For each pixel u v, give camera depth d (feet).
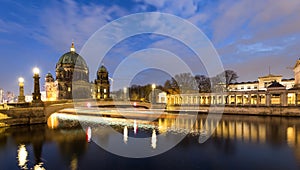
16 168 71.61
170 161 75.56
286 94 227.61
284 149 88.17
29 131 143.95
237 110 250.37
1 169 70.74
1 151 93.40
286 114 215.31
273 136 114.83
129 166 71.46
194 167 69.31
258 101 252.83
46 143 108.37
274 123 165.68
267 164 70.79
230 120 191.52
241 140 106.32
